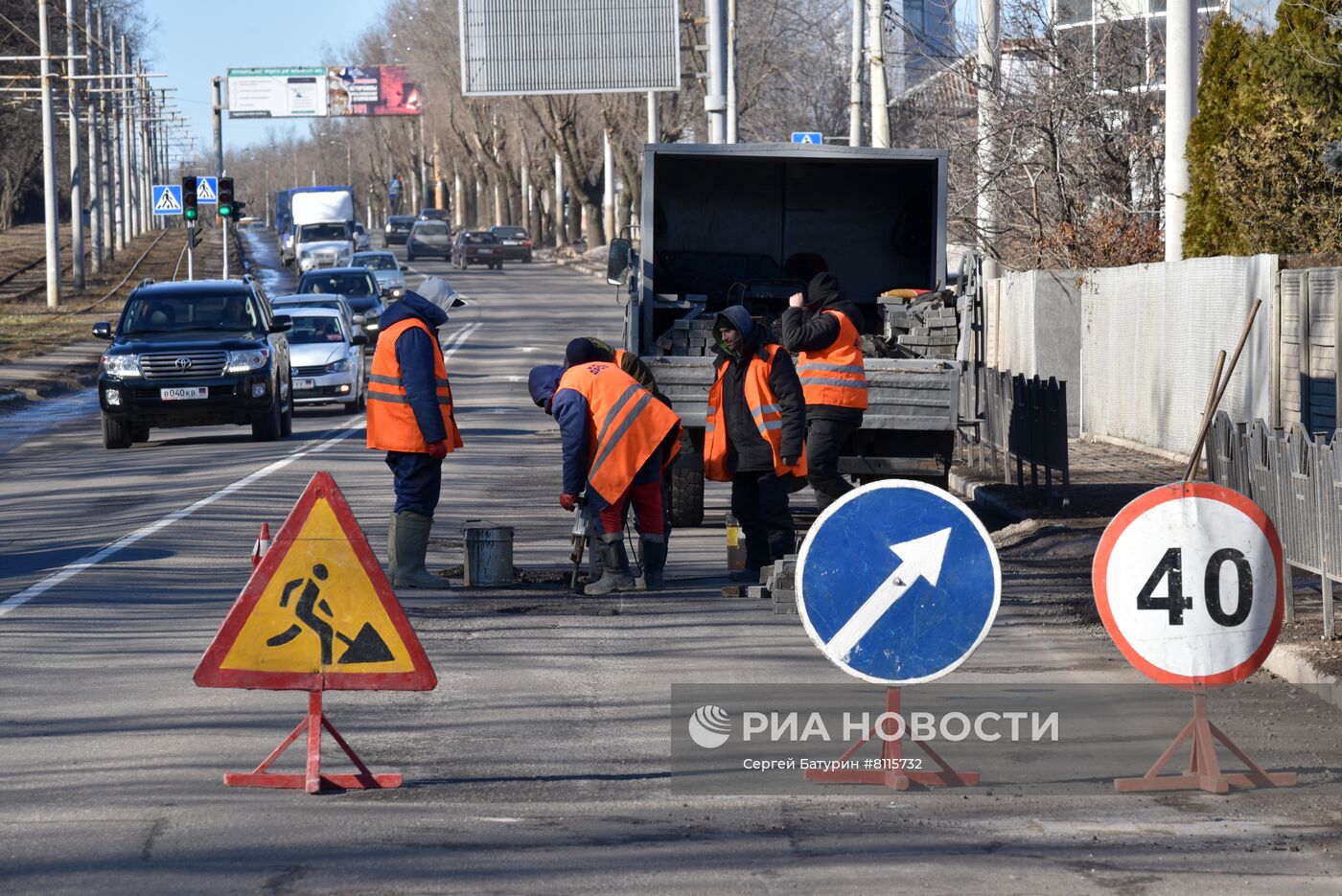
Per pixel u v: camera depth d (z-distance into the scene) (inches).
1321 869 426.9
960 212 1962.4
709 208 1314.0
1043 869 426.3
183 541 1026.7
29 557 989.8
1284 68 1342.3
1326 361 1089.4
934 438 1092.5
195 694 623.8
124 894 402.3
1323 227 1332.4
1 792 492.4
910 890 408.8
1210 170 1374.3
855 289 1315.2
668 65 3112.7
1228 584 508.7
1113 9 1931.6
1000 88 1899.6
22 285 4840.1
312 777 497.7
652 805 486.3
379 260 4547.2
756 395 866.1
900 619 499.8
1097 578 510.3
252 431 1801.2
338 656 503.2
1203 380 1330.0
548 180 7288.4
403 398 849.5
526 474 1429.6
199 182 3666.3
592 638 733.9
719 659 688.4
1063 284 1642.5
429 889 408.2
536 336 3503.9
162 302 1846.7
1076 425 1646.2
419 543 868.6
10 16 5546.3
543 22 3105.3
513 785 507.2
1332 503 661.9
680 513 1113.4
